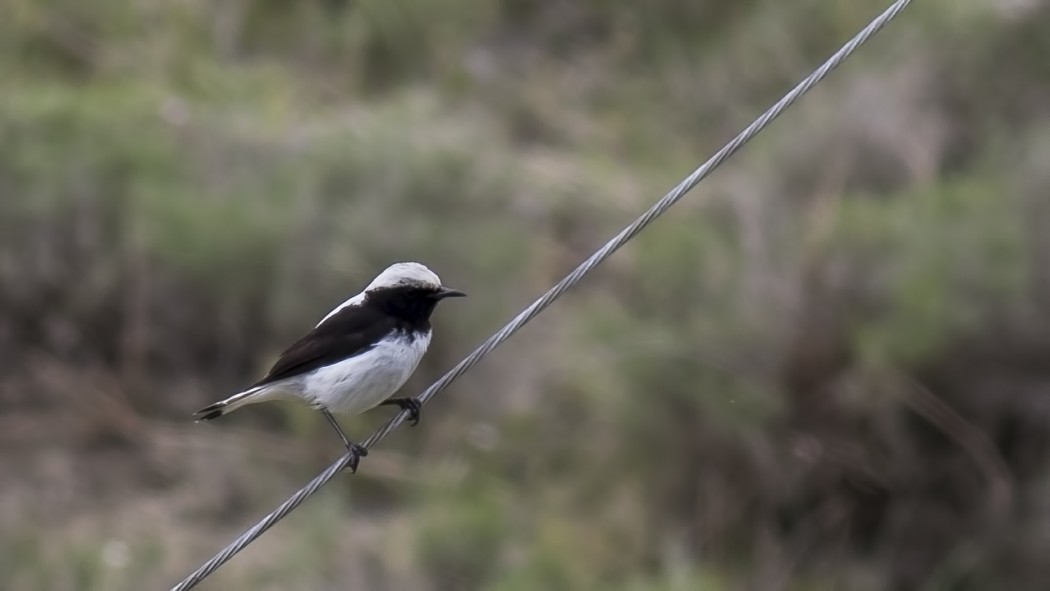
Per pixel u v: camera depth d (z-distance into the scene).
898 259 14.66
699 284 15.68
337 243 17.55
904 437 14.26
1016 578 13.79
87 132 18.84
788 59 21.73
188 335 17.36
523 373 16.53
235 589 14.65
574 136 21.36
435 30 23.05
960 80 18.14
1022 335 14.16
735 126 21.00
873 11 21.56
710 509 14.36
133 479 16.11
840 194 16.44
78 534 15.30
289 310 17.30
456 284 17.44
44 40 22.06
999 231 14.45
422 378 16.81
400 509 15.74
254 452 16.30
